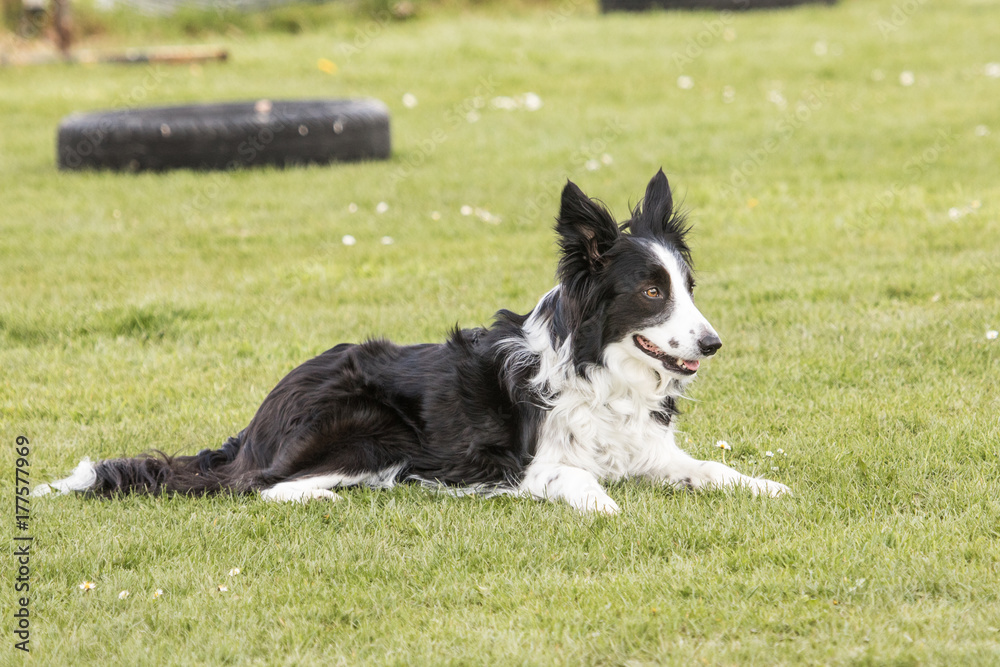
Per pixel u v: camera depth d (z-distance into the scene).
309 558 6.77
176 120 21.08
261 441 8.19
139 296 13.71
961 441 8.36
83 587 6.35
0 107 27.67
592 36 35.88
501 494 7.93
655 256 7.75
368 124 21.83
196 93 28.81
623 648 5.50
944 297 12.48
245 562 6.70
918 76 28.55
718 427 9.12
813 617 5.68
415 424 8.16
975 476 7.70
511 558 6.64
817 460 8.20
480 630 5.72
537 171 20.53
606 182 19.27
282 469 7.94
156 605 6.16
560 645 5.55
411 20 40.94
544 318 8.14
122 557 6.81
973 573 6.09
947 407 9.23
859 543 6.56
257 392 10.35
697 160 20.94
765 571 6.23
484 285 13.77
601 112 25.84
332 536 7.07
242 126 20.95
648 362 7.86
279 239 16.53
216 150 20.95
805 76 29.09
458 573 6.48
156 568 6.62
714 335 7.58
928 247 14.71
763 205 17.56
